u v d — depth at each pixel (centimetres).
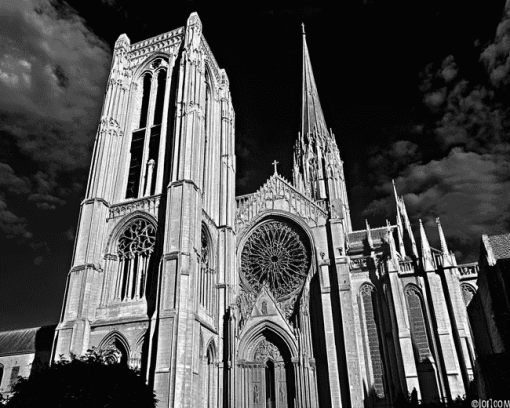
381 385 5253
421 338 5522
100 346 4928
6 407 2644
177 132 5878
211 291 5741
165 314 4522
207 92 7256
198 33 6788
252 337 5447
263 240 6425
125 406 2888
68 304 5128
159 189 5859
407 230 8106
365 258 6075
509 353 2831
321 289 5594
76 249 5484
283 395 5131
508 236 3584
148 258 5422
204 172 6538
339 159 11175
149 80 7319
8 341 7594
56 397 2658
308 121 11706
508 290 3061
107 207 5881
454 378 5050
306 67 12800
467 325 5356
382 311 5662
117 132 6500
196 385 4509
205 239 5934
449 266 5728
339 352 5197
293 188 6569
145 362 4603
